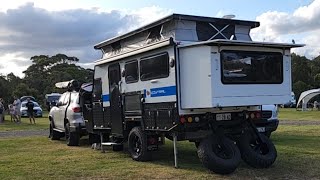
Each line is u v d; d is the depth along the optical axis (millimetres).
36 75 91438
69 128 13492
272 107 12062
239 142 8781
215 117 8672
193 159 10102
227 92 8008
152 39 9398
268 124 11992
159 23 8984
